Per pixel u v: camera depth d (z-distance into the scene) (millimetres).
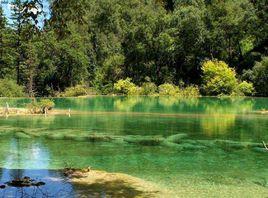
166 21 80750
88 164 17297
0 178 14562
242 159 18500
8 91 71250
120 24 97625
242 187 13633
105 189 13141
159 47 80562
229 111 40562
